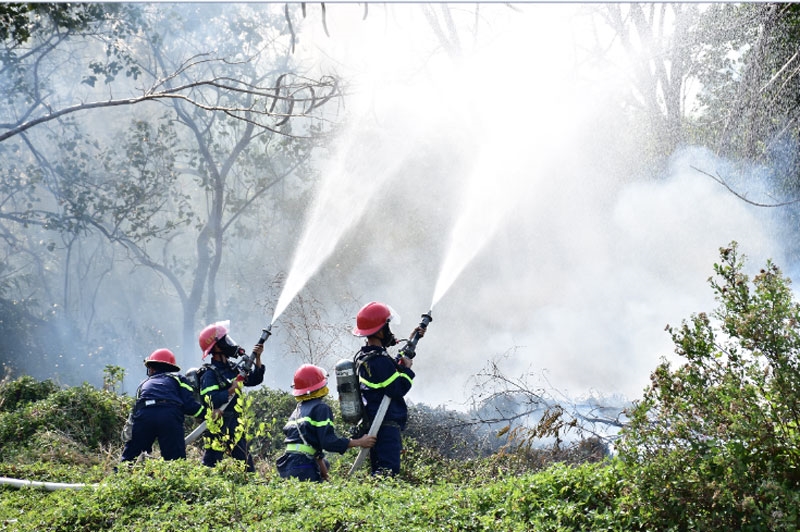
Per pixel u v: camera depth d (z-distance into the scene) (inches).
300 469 274.7
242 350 325.4
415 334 302.2
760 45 649.6
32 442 394.3
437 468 354.3
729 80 739.4
